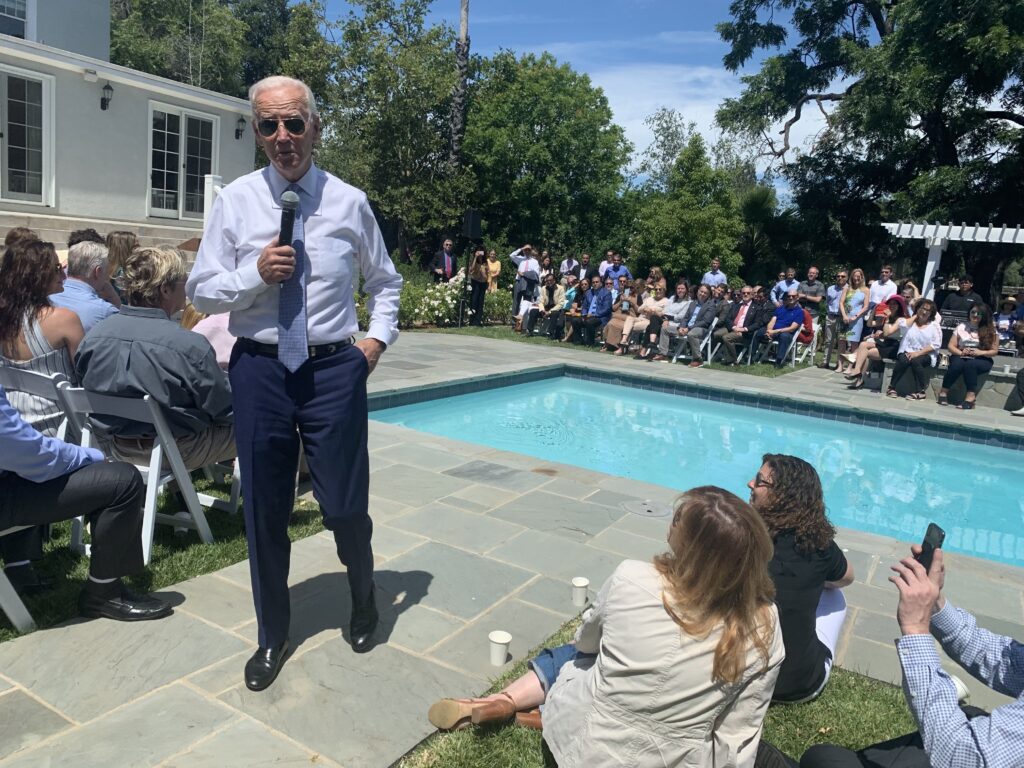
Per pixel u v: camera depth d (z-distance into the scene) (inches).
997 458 308.2
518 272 560.4
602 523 168.1
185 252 364.8
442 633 114.1
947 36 641.6
